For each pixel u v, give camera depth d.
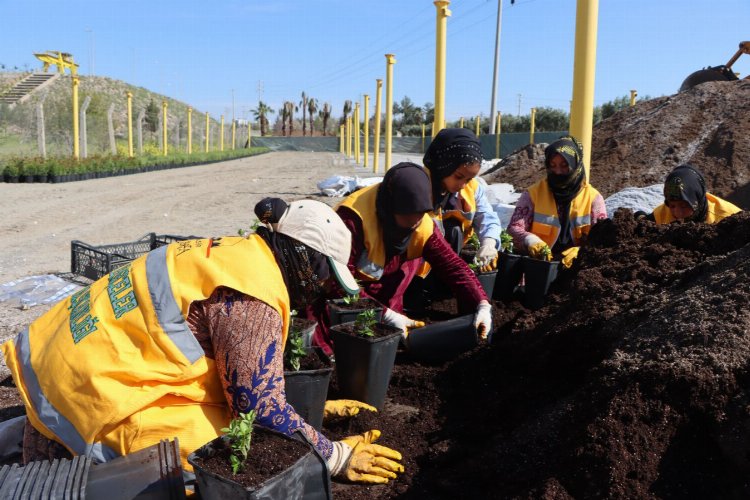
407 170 3.55
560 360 3.27
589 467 2.29
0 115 35.38
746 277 2.67
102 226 12.20
